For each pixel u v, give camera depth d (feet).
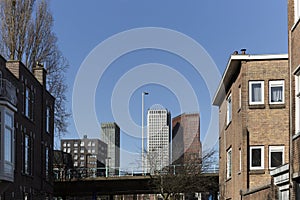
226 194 100.94
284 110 79.87
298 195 50.11
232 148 91.20
